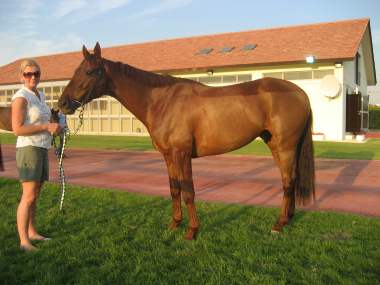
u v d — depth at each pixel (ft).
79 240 14.15
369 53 79.71
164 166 34.55
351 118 61.72
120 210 18.37
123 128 79.00
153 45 86.48
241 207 18.45
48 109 13.88
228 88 14.97
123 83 15.02
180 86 14.89
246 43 71.97
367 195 21.77
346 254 12.46
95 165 35.42
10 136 78.59
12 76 94.43
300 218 16.58
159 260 12.27
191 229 14.43
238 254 12.51
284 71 61.87
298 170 15.76
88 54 14.78
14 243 13.88
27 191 13.37
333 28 67.67
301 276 10.93
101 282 10.71
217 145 14.64
